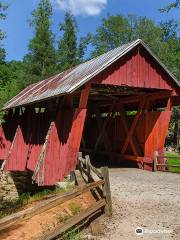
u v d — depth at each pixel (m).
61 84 16.48
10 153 20.58
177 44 55.44
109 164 20.08
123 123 19.50
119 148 20.72
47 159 15.08
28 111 21.66
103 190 9.30
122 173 16.36
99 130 22.36
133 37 58.34
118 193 11.62
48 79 22.75
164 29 56.88
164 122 17.09
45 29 58.50
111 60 15.00
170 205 10.26
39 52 58.47
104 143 21.16
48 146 15.22
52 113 17.16
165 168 17.72
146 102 18.30
